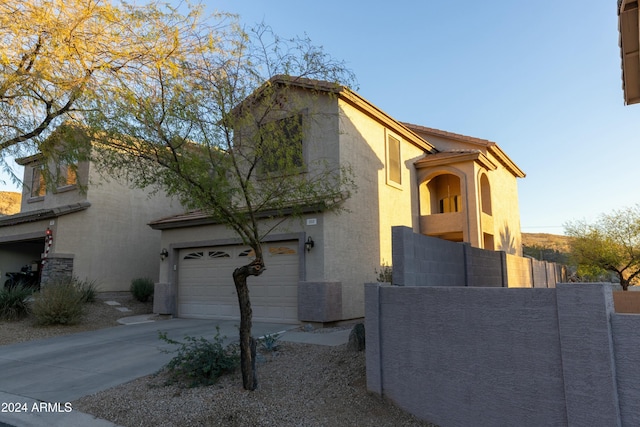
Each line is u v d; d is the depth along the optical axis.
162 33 7.57
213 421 5.44
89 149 7.37
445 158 17.05
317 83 7.98
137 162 6.62
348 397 5.85
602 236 23.66
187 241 14.95
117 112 6.69
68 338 11.62
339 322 12.10
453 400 4.82
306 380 6.63
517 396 4.27
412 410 5.26
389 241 15.02
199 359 6.98
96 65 7.65
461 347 4.79
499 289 4.52
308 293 11.88
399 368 5.50
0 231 20.11
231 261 13.96
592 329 3.72
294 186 6.96
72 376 7.88
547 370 4.09
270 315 12.74
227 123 6.62
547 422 4.04
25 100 7.47
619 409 3.57
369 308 5.92
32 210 20.17
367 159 14.25
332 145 12.77
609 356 3.61
